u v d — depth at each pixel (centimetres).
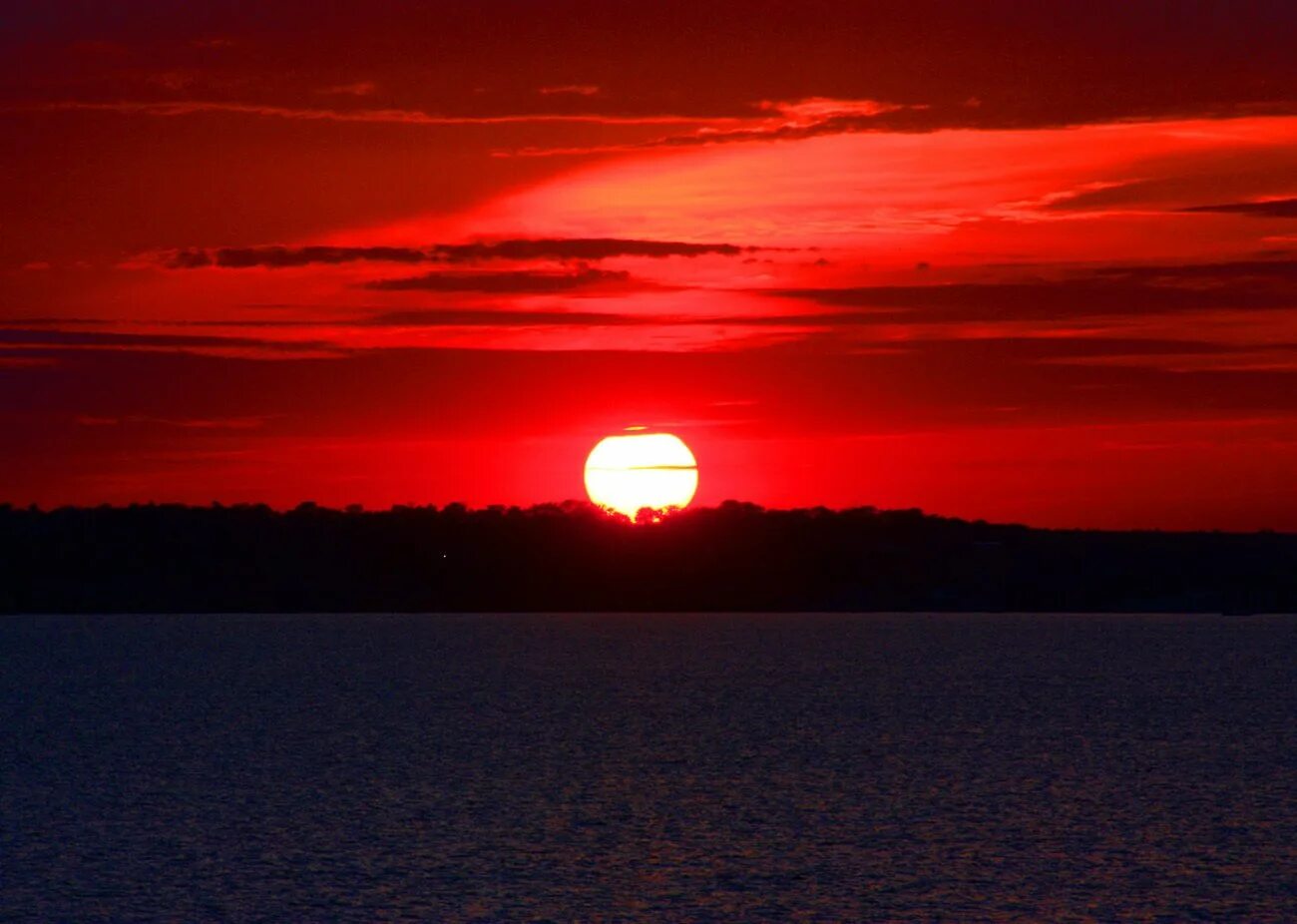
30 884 14288
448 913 13362
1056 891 14212
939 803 19300
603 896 14000
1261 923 13112
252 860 15462
